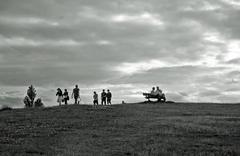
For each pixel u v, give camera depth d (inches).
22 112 1849.2
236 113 1772.9
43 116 1651.1
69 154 845.8
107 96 2284.7
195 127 1243.8
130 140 1032.8
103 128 1259.8
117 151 886.4
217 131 1167.6
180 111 1857.8
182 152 878.4
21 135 1125.1
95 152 877.2
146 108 2005.4
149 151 890.7
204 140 1026.7
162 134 1123.3
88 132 1176.2
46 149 908.0
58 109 1939.0
